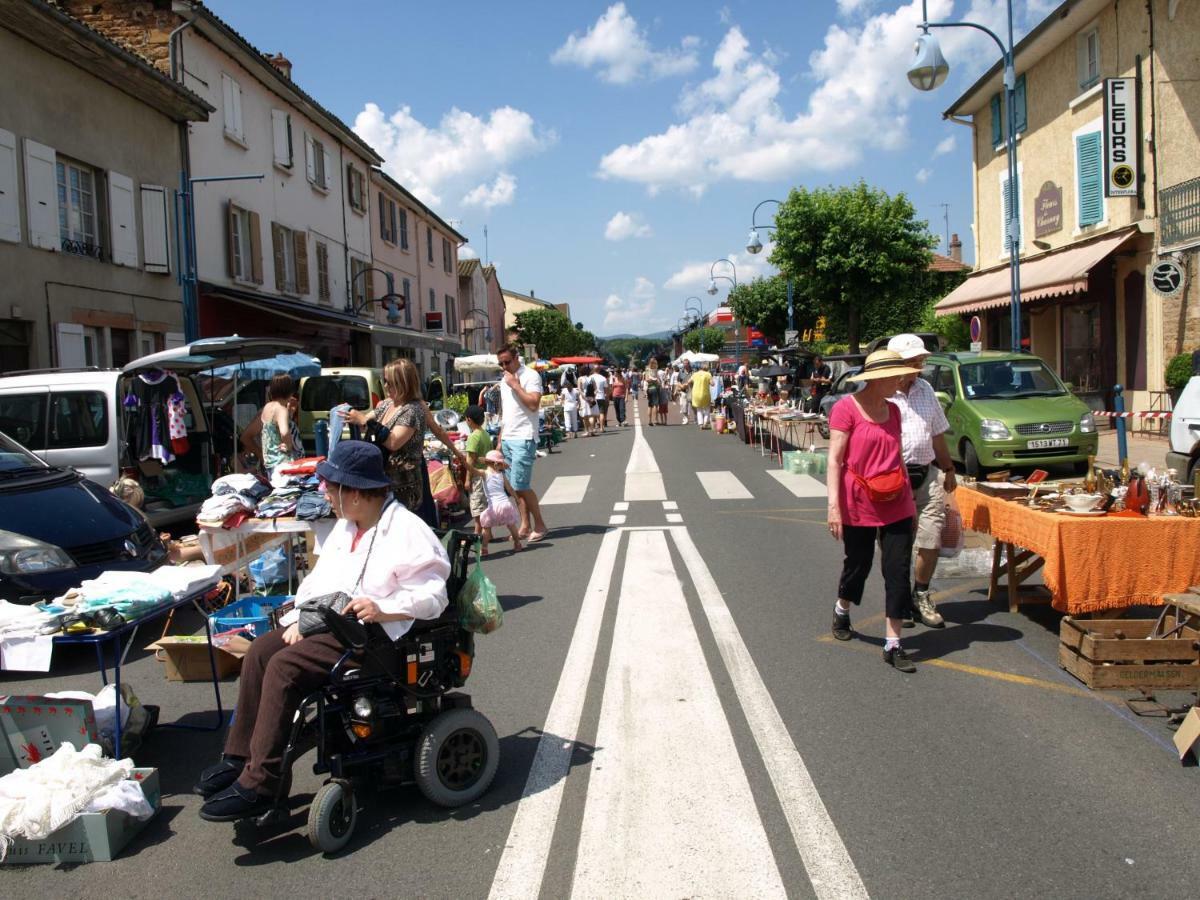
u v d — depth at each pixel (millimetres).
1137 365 20172
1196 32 18297
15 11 14555
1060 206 23281
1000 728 4684
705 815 3848
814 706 5047
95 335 17172
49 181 15656
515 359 9883
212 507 6527
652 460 18516
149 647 6348
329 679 3758
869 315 45719
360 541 4000
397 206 38812
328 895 3385
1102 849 3504
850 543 5938
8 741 4215
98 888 3506
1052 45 23172
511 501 9750
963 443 14461
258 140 24375
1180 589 5469
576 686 5469
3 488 7355
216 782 3768
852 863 3443
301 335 26484
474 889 3375
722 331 93062
